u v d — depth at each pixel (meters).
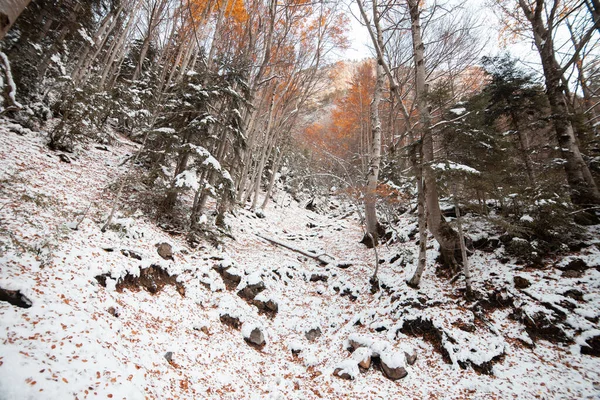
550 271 6.79
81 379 2.88
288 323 7.16
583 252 6.98
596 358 4.98
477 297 6.83
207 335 5.50
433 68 11.83
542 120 9.41
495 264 7.76
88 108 9.48
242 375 4.94
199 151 7.83
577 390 4.52
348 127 21.02
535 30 10.20
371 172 11.63
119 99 12.63
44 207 5.11
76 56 15.02
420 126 7.90
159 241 6.99
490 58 10.12
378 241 12.35
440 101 7.25
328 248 13.13
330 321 7.51
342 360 5.82
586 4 9.02
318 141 21.38
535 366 5.14
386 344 5.83
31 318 3.27
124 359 3.62
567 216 7.26
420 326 6.39
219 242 8.84
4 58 2.68
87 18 11.00
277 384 5.08
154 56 21.56
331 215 23.94
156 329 4.82
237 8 13.80
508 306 6.46
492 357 5.43
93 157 10.11
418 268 7.78
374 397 4.82
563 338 5.47
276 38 15.72
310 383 5.28
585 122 10.12
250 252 10.35
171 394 3.68
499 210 9.99
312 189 26.12
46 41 9.88
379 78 12.74
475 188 7.33
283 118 19.39
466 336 5.95
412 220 12.79
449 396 4.81
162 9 16.58
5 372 2.47
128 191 8.73
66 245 4.97
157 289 5.82
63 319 3.49
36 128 9.12
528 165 9.40
